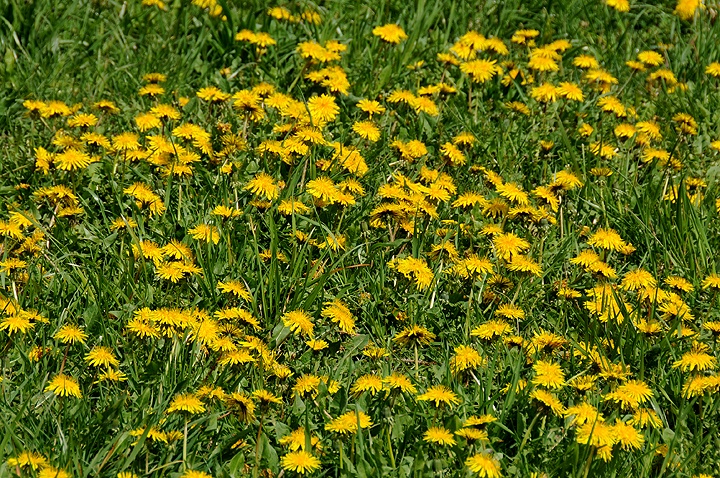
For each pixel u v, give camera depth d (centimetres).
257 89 536
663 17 701
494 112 591
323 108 509
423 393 383
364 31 655
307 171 500
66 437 350
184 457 330
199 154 515
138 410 362
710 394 386
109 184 494
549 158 548
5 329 395
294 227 443
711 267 475
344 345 418
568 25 678
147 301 423
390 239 468
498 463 339
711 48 657
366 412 374
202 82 601
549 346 402
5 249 441
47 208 480
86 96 578
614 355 416
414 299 439
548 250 484
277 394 380
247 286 428
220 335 390
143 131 517
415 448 354
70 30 632
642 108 607
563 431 362
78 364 391
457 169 521
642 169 549
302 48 584
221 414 356
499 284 445
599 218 506
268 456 348
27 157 518
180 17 645
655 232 499
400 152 511
